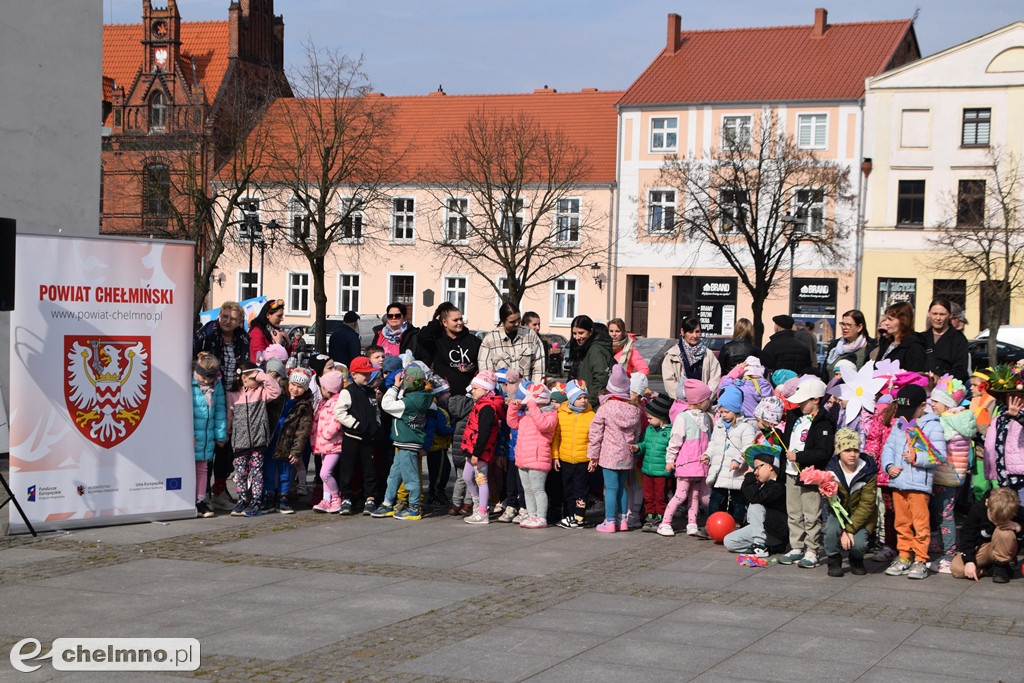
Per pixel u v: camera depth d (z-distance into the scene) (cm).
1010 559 968
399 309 1456
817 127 5325
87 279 1194
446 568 1012
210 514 1270
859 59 5466
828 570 1001
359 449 1280
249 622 820
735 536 1087
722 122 5472
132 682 681
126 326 1219
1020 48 4984
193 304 1267
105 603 875
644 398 1256
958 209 5038
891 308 1178
